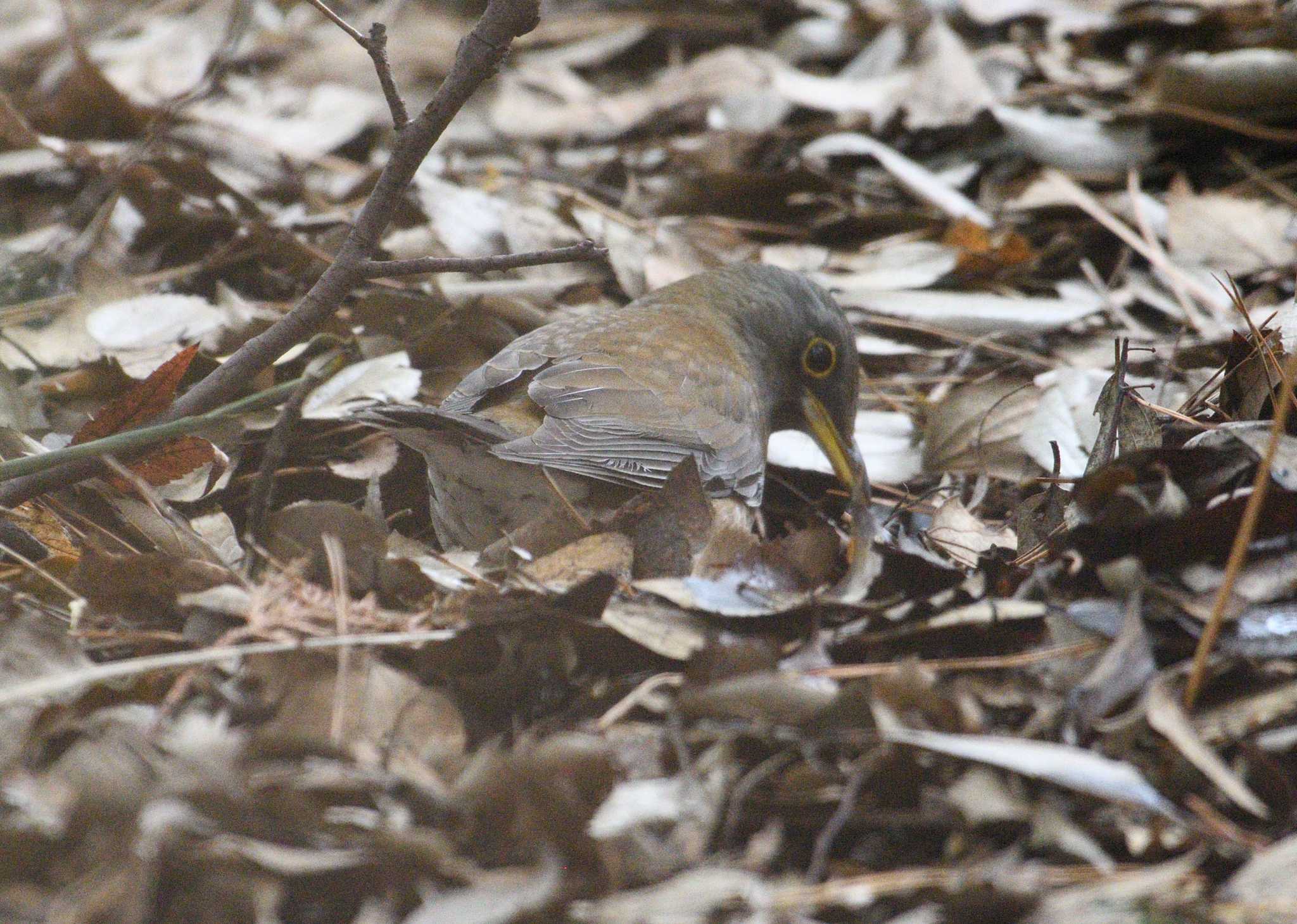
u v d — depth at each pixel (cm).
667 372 854
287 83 1473
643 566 710
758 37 1609
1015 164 1269
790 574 674
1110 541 651
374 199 728
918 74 1348
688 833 520
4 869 481
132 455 757
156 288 1100
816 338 947
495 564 720
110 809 492
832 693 568
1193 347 1007
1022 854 525
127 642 630
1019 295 1127
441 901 467
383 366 924
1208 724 579
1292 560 632
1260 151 1255
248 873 477
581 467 772
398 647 629
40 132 1327
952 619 630
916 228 1212
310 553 684
